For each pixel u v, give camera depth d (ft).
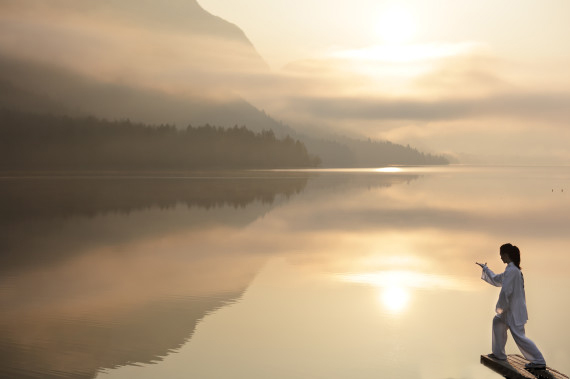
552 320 28.02
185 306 31.01
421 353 22.91
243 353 23.00
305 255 50.49
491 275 21.80
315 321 27.84
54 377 20.26
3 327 26.94
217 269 43.34
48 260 48.37
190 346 23.90
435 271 41.98
